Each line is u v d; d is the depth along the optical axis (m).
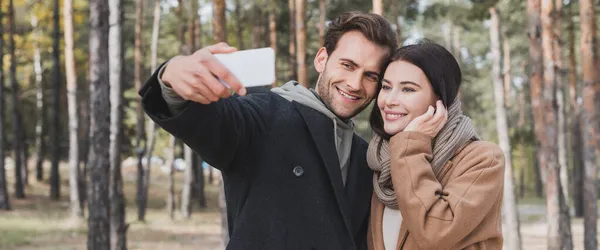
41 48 24.50
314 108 2.04
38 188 26.41
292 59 16.09
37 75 26.44
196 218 21.88
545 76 10.35
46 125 32.25
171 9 23.25
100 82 8.28
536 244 16.91
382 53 2.12
